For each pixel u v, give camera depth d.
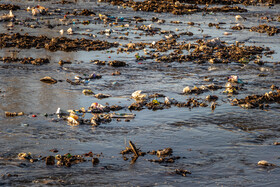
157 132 25.48
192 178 19.62
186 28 63.53
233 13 80.75
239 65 43.19
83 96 32.03
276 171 20.58
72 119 26.48
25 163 20.72
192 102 31.31
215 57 45.66
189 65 42.66
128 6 84.06
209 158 22.02
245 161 21.75
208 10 82.62
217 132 25.77
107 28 61.03
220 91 34.47
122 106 30.05
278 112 29.75
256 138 24.95
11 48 46.94
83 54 45.50
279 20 71.81
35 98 31.06
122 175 19.72
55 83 35.03
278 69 41.94
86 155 21.83
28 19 65.38
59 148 22.67
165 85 35.66
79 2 87.81
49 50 46.75
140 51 47.72
